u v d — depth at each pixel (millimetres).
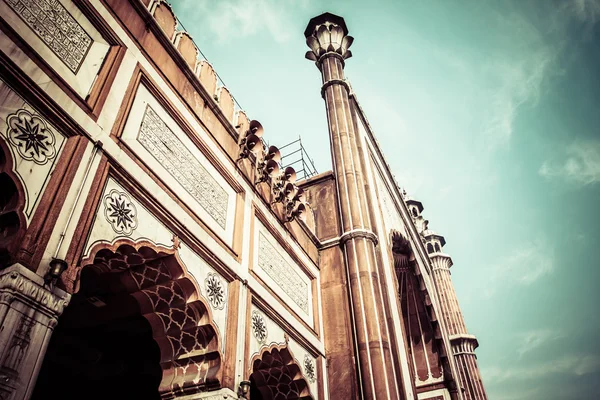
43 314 2768
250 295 5387
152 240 4090
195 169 5062
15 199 2939
